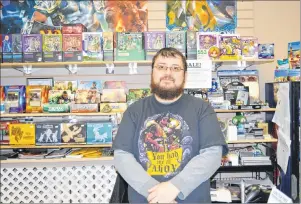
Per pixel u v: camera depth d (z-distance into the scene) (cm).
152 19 338
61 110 292
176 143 158
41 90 298
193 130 160
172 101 166
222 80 317
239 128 299
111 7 333
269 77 339
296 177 245
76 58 292
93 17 332
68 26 296
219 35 299
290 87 249
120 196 184
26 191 297
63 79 332
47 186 297
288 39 342
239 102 302
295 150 246
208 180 163
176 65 163
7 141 290
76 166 295
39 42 291
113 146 161
